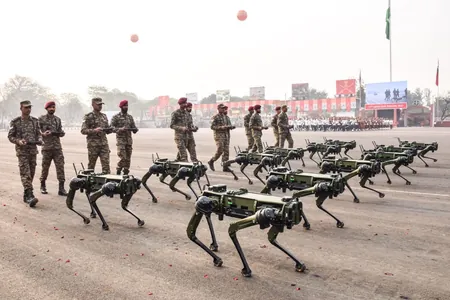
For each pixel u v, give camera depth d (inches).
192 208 283.9
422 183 367.2
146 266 172.7
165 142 1073.5
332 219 244.8
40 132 321.1
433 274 158.6
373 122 1780.3
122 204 235.9
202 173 293.1
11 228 237.3
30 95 4375.0
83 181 245.6
